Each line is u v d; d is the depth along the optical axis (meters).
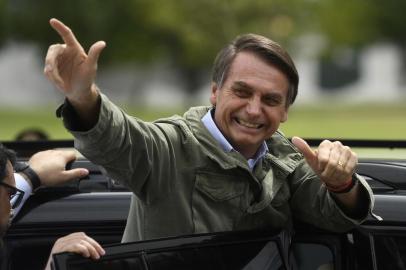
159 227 4.72
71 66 4.23
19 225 4.86
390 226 4.73
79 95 4.25
